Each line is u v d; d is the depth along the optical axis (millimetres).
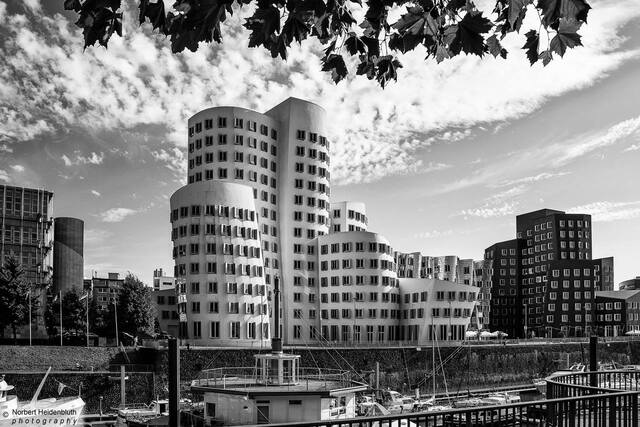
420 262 167750
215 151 112312
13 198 118188
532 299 183250
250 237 100688
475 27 6629
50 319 107625
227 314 95625
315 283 119250
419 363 101125
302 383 45938
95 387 72812
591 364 30422
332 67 8297
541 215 187375
